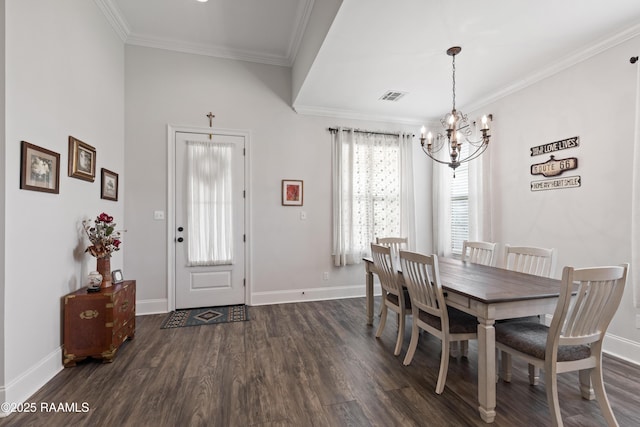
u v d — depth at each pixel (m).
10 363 1.80
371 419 1.73
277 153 4.07
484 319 1.74
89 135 2.75
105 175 3.04
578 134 2.83
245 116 3.94
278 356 2.50
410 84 3.50
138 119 3.58
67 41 2.39
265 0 2.96
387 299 2.83
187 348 2.65
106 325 2.37
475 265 2.85
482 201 3.86
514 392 2.00
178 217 3.71
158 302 3.62
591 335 1.63
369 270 3.25
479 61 2.98
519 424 1.68
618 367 2.31
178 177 3.71
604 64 2.62
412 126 4.75
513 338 1.82
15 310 1.85
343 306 3.91
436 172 4.75
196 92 3.77
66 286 2.37
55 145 2.24
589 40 2.62
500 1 2.14
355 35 2.54
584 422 1.69
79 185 2.57
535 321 2.25
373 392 2.00
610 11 2.24
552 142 3.07
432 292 2.08
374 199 4.46
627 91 2.46
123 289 2.60
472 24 2.40
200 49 3.76
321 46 2.71
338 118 4.34
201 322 3.29
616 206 2.54
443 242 4.62
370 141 4.45
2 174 1.76
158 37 3.57
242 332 3.02
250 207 3.94
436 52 2.81
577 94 2.84
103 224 2.75
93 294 2.37
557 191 3.03
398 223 4.55
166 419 1.72
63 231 2.33
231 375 2.20
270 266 4.03
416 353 2.57
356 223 4.38
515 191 3.49
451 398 1.93
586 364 1.65
